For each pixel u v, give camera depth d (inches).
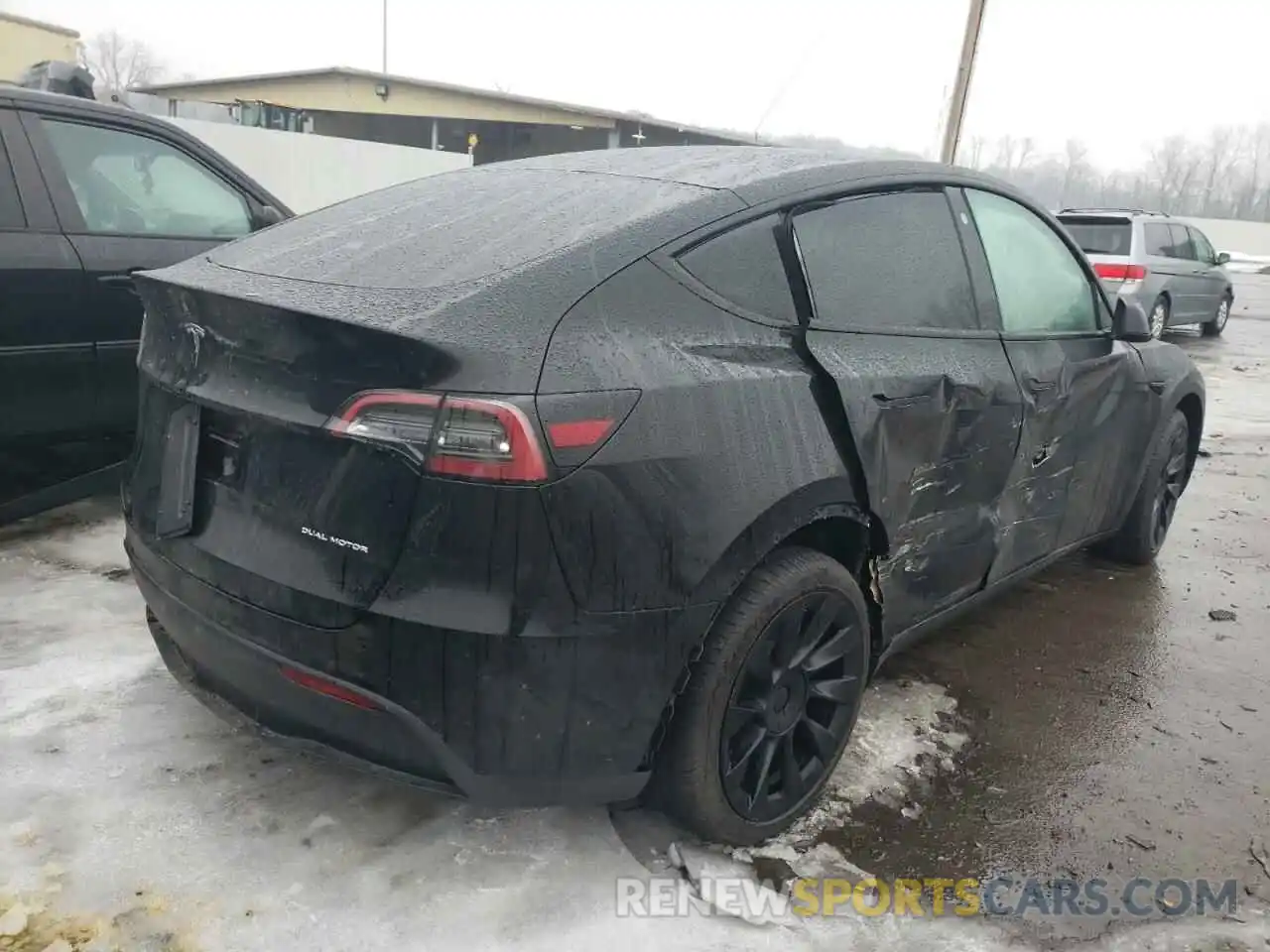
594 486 80.8
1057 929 94.6
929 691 138.3
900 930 92.8
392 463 79.4
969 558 127.2
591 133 1074.7
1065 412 141.3
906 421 108.5
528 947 87.1
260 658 87.3
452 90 969.5
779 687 99.1
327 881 93.2
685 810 95.3
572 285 86.2
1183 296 562.6
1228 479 264.8
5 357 147.3
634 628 84.5
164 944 84.8
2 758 107.7
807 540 103.7
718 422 89.1
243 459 90.1
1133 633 162.1
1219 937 94.8
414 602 79.7
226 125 468.8
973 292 126.2
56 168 155.4
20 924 85.6
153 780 105.7
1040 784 117.8
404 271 90.4
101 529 172.9
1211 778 121.3
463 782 84.2
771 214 102.1
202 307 91.5
